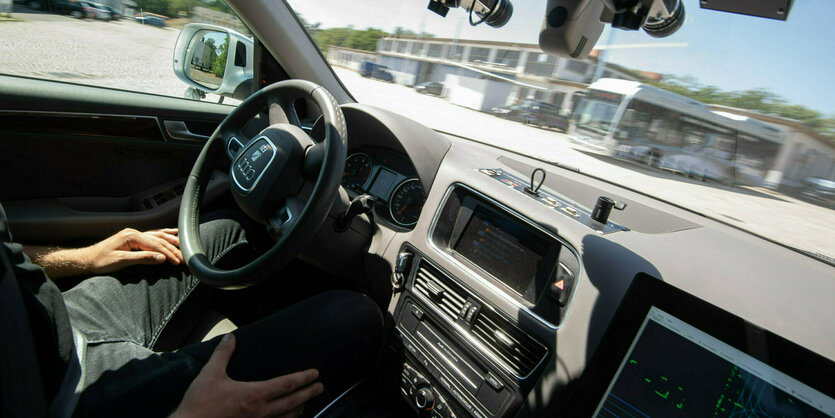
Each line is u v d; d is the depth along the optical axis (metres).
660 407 0.67
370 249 1.55
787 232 1.26
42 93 1.46
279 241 0.98
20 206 1.47
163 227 1.79
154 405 0.82
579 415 0.73
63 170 1.58
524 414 1.04
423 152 1.46
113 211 1.73
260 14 1.73
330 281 1.90
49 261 1.18
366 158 1.78
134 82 1.78
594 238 1.09
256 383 0.84
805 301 0.99
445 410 1.21
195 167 1.27
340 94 2.10
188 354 0.94
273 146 1.08
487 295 1.17
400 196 1.61
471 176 1.35
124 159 1.74
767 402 0.58
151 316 1.11
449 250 1.32
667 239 1.25
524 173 1.63
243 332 1.02
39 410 0.57
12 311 0.58
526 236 1.18
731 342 0.61
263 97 1.26
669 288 0.67
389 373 1.36
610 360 0.72
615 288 0.99
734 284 1.02
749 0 0.89
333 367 1.14
